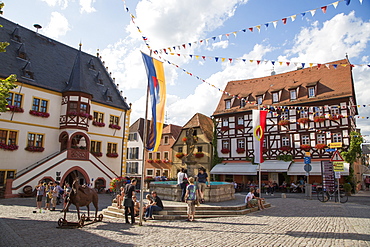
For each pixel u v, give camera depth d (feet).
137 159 160.35
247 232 29.12
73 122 88.63
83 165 87.45
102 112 104.37
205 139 130.21
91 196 35.37
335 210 48.47
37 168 75.97
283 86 118.83
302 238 26.37
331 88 104.53
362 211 47.16
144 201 49.78
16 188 70.59
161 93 36.76
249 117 119.85
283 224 33.99
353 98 109.81
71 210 49.37
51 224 34.58
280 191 104.78
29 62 85.92
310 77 114.32
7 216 41.39
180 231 29.71
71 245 23.95
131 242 24.94
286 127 110.42
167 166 147.02
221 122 127.24
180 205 41.47
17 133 79.82
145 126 35.55
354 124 113.70
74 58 111.24
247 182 118.32
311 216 41.09
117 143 108.99
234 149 121.90
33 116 83.76
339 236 27.25
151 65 36.65
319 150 102.58
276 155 111.45
